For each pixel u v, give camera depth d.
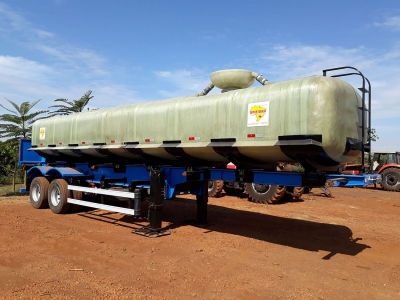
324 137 5.55
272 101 6.08
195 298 4.45
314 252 6.79
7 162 19.34
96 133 9.64
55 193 10.52
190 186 8.82
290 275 5.42
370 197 17.14
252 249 6.86
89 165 10.89
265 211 11.74
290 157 6.22
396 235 8.45
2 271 5.27
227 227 8.91
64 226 8.52
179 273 5.37
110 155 9.55
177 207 12.27
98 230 8.16
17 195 15.19
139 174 9.30
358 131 6.31
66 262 5.77
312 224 9.59
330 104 5.59
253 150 6.39
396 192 19.95
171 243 7.15
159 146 7.72
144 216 10.02
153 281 5.01
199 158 7.76
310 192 17.92
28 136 23.42
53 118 11.75
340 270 5.74
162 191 8.10
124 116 8.80
